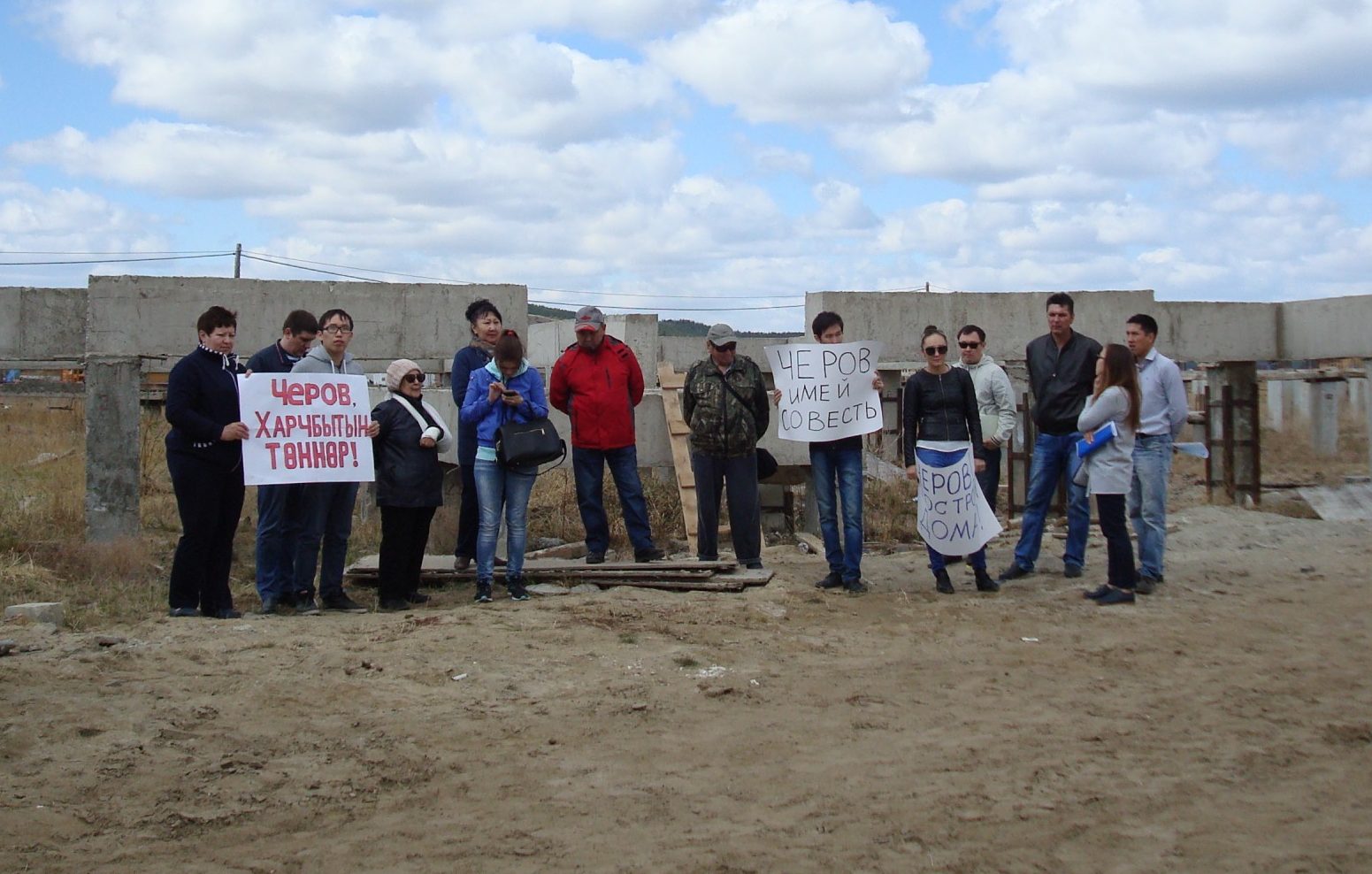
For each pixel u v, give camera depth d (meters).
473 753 5.98
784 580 10.51
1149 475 10.05
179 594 8.98
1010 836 4.95
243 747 6.03
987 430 11.14
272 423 9.12
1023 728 6.38
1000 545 12.73
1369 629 8.57
